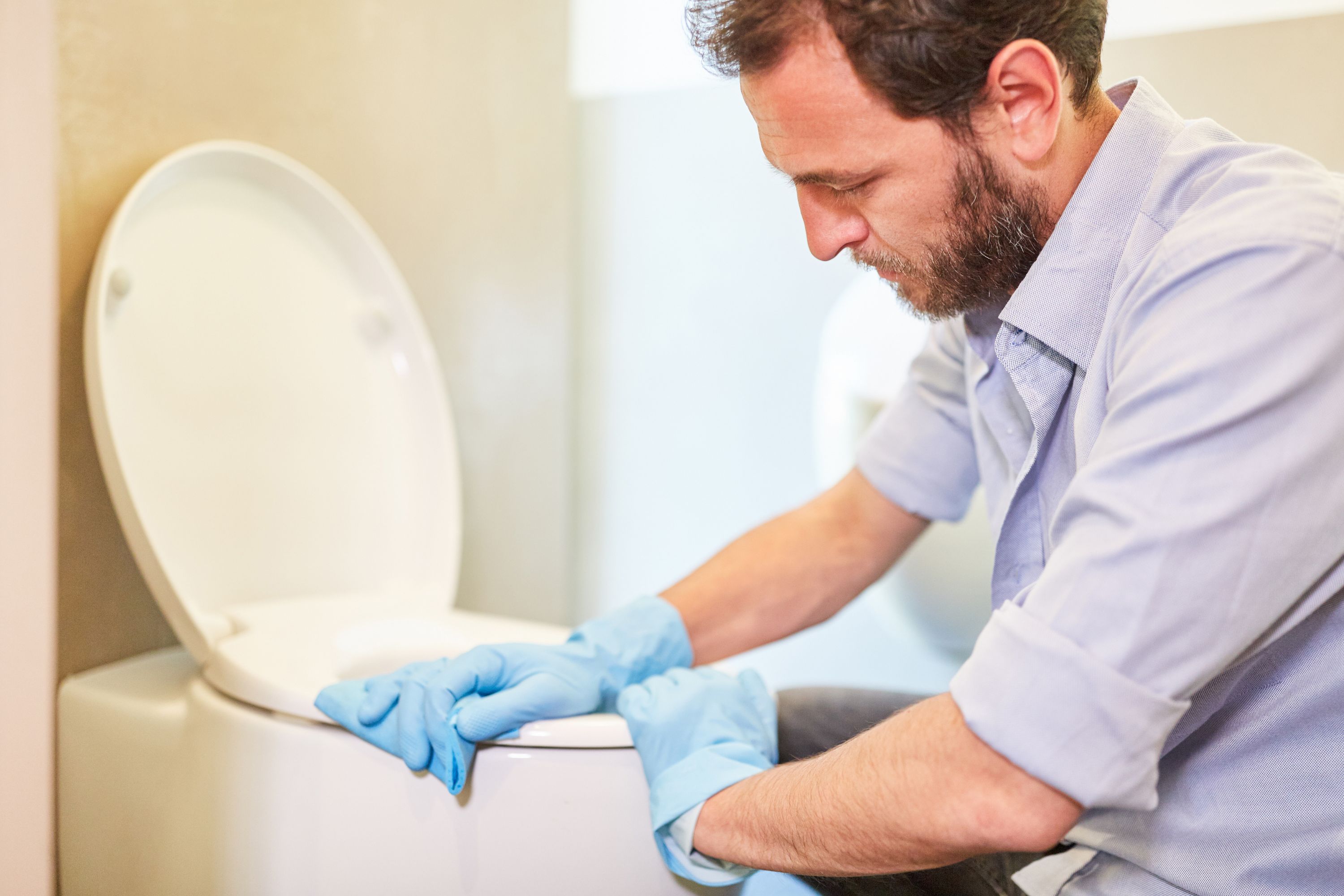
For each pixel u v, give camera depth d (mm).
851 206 543
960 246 533
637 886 609
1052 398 589
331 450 996
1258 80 1225
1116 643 427
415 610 945
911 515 811
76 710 783
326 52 1030
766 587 795
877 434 815
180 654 880
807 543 809
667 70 1563
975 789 450
